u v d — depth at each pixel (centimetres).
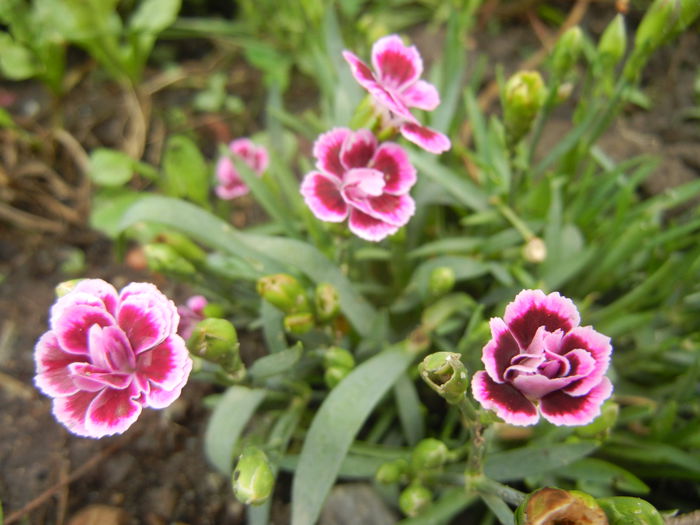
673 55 29
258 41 32
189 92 32
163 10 29
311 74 31
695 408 19
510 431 18
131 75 29
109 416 13
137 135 30
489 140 24
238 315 23
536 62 30
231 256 21
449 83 22
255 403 18
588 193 23
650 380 21
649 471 19
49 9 27
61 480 21
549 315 13
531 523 12
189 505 20
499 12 32
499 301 21
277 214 21
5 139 28
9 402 22
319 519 19
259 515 18
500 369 12
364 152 16
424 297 20
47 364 13
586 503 12
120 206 26
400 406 19
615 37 19
